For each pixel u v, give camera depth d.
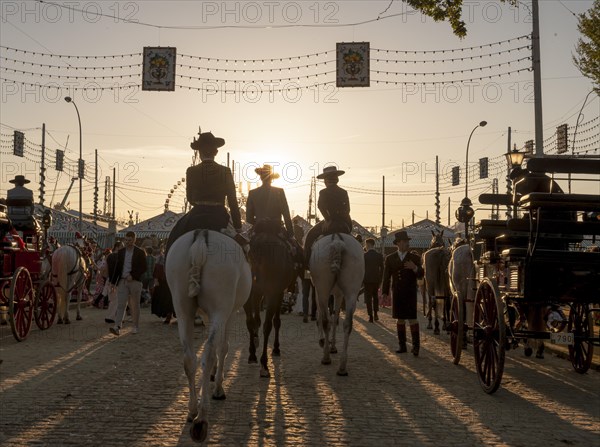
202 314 7.19
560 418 7.34
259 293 10.28
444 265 15.76
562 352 12.20
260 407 7.64
